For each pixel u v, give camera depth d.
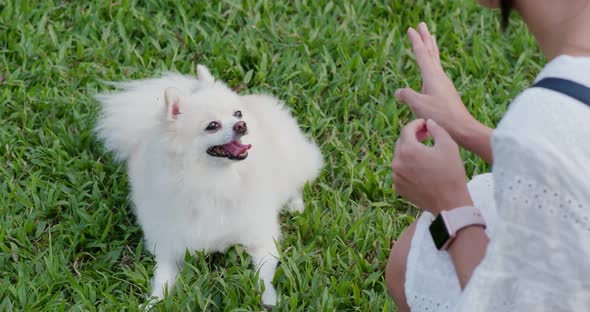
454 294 2.13
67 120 4.42
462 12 5.30
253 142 3.36
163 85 3.96
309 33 5.01
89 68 4.73
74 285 3.33
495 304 1.78
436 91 2.34
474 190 2.41
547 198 1.63
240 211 3.42
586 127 1.62
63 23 5.08
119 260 3.67
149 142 3.34
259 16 5.16
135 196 3.56
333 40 4.97
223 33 5.08
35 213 3.77
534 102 1.67
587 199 1.61
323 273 3.51
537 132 1.63
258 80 4.70
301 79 4.73
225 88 3.43
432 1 5.43
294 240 3.73
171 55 4.90
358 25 5.18
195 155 3.20
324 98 4.68
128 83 4.18
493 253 1.71
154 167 3.30
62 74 4.70
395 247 2.51
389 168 4.09
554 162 1.60
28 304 3.24
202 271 3.51
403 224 3.82
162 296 3.41
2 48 4.89
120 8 5.13
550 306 1.71
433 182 1.93
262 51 4.89
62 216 3.87
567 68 1.67
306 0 5.30
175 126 3.18
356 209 3.91
